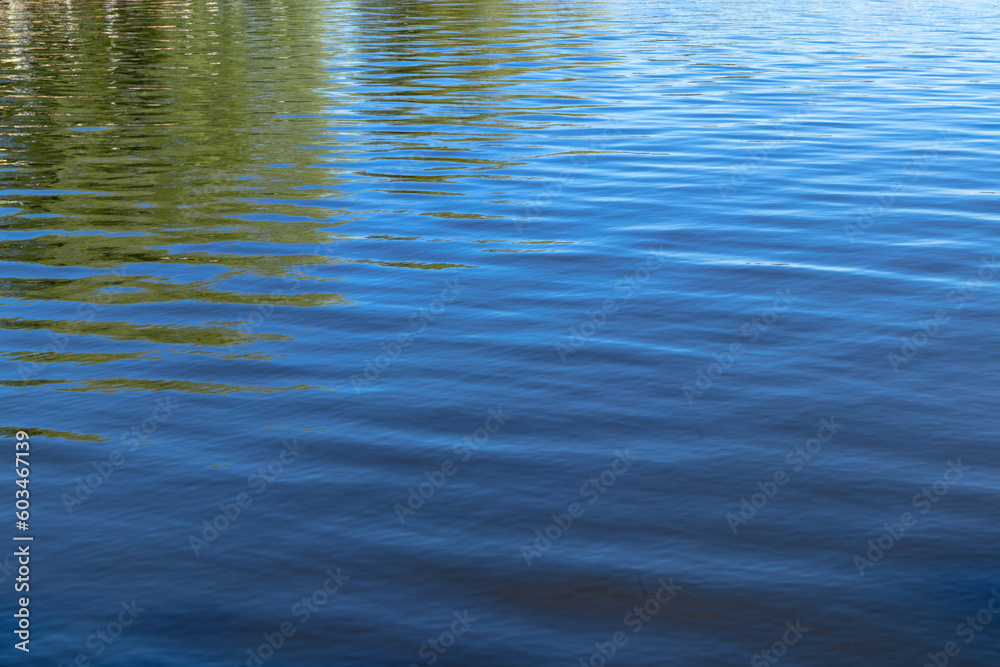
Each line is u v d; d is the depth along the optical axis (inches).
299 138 664.4
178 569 223.0
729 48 1078.4
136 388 313.7
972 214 489.7
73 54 1044.5
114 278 409.4
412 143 650.2
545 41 1133.7
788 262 426.3
